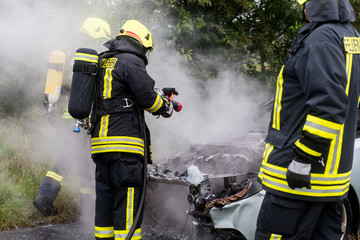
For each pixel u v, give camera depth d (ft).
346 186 6.45
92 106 8.72
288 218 6.28
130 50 8.12
